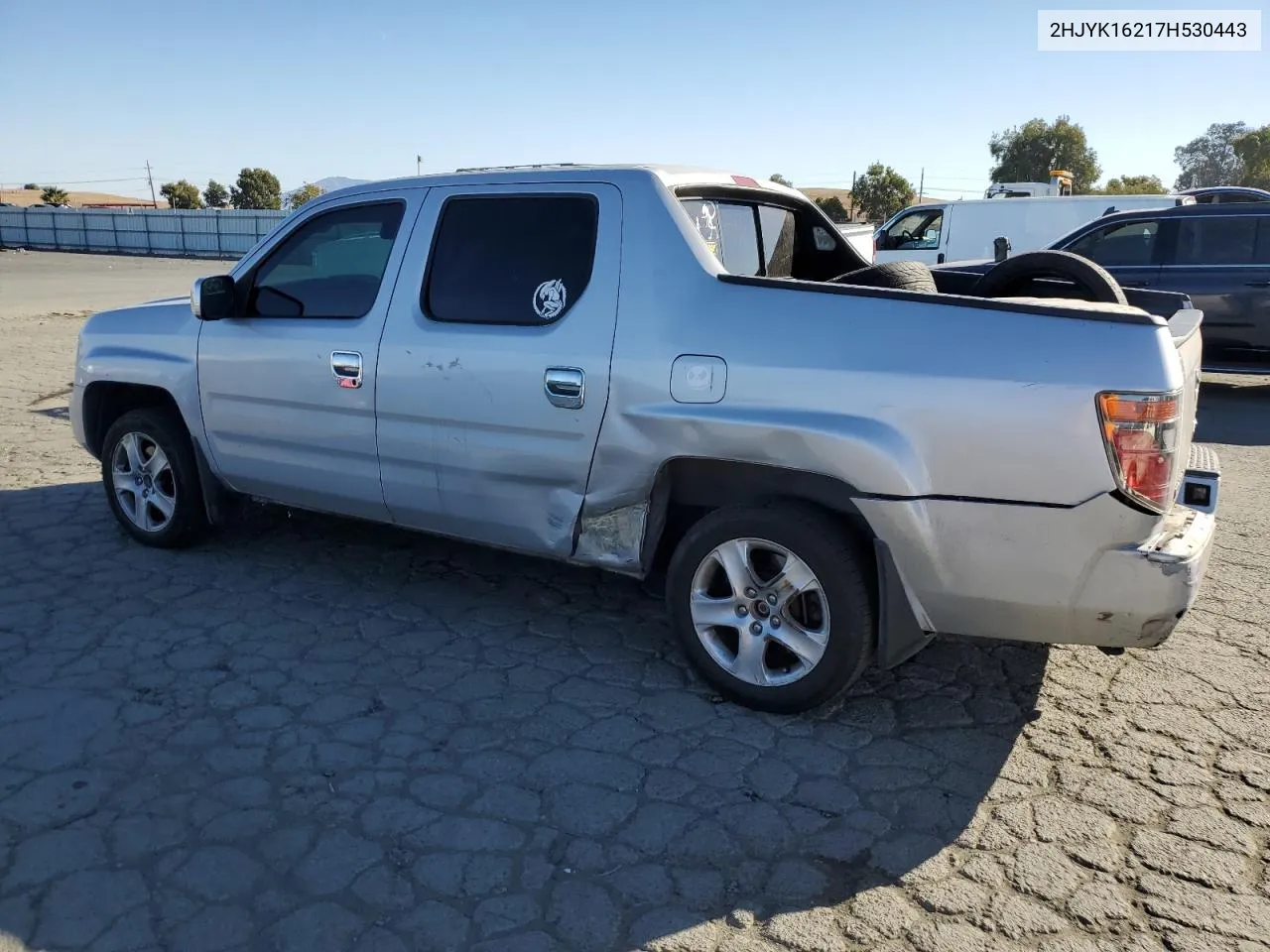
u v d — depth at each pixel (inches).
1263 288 383.2
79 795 119.8
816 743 135.0
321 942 97.0
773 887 106.1
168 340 194.5
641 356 139.3
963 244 642.8
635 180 147.1
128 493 206.7
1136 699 147.9
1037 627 125.6
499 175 158.7
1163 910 102.4
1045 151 2647.6
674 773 127.3
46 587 184.7
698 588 143.9
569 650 162.4
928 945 97.3
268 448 183.2
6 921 99.0
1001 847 112.9
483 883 106.0
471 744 133.4
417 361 159.5
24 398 377.1
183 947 96.1
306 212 178.7
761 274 184.9
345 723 138.0
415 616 174.6
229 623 170.1
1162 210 406.3
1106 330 116.4
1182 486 139.5
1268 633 171.9
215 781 123.4
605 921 100.5
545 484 151.8
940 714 143.0
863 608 131.7
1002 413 118.6
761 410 130.5
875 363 124.8
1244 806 120.5
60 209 2289.6
